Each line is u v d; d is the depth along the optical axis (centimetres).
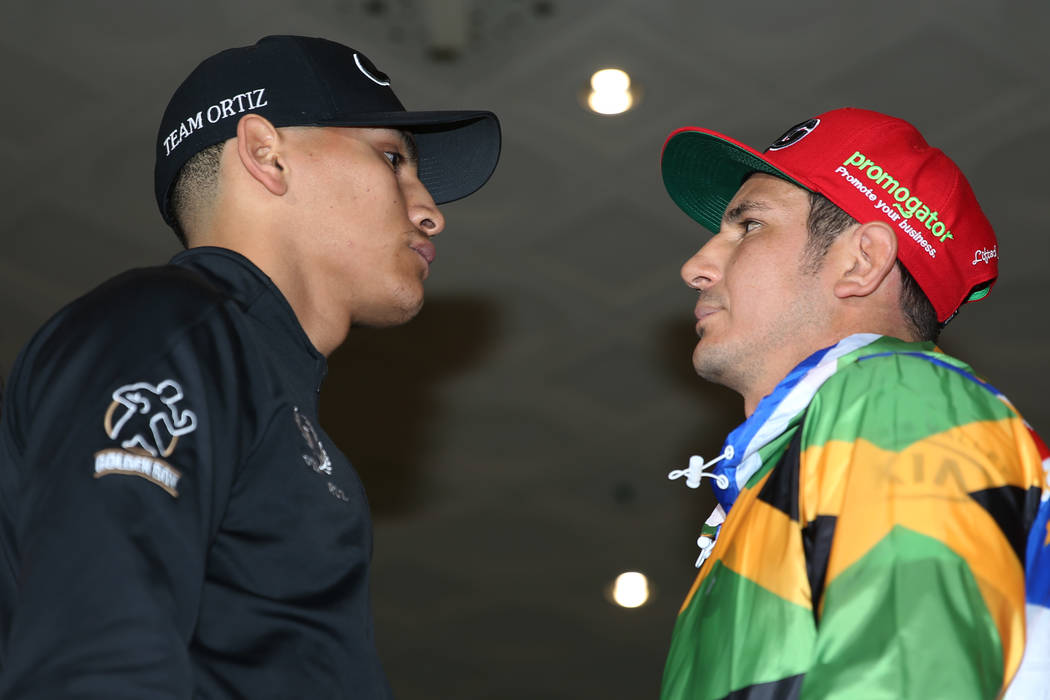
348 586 120
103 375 104
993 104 418
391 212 148
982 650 109
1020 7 381
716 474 147
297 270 143
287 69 146
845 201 153
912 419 122
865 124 159
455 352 534
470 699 723
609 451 580
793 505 124
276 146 143
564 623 670
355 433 581
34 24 392
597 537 624
